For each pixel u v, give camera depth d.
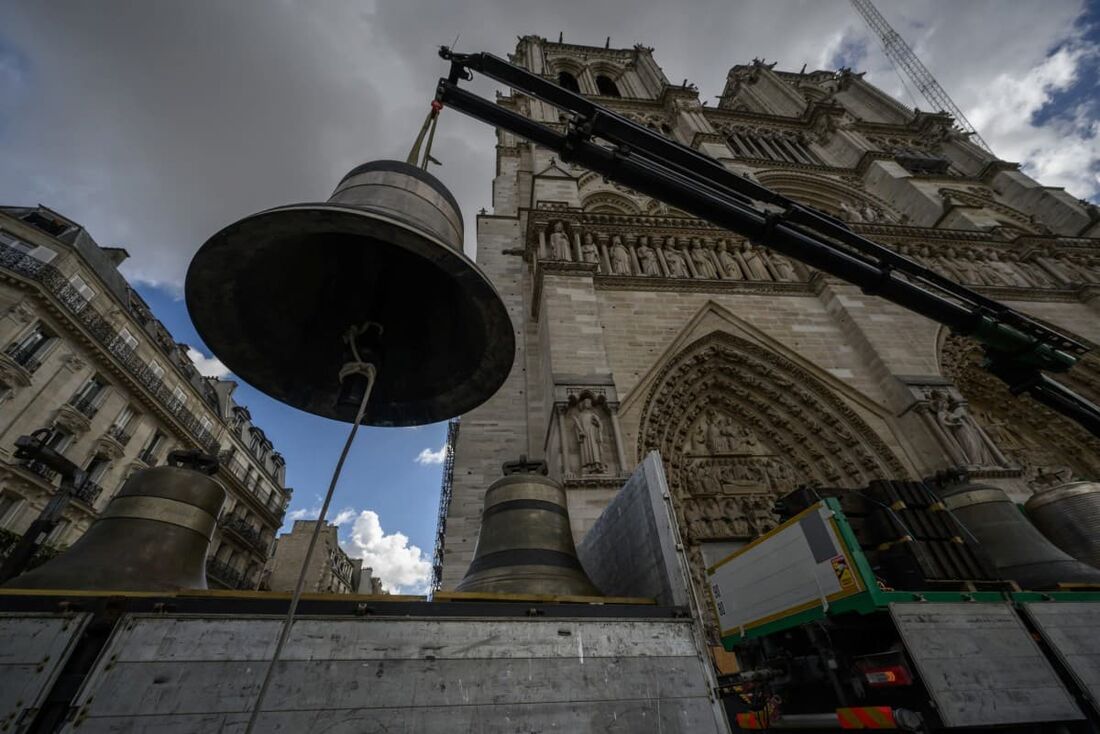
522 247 24.95
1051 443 20.53
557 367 14.60
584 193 29.84
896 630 4.89
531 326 20.30
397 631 2.97
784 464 16.44
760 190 6.12
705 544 13.90
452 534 13.95
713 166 5.96
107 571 3.71
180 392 37.28
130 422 32.06
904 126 45.75
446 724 2.68
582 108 5.64
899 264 6.54
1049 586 7.80
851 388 17.17
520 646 3.10
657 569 4.45
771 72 54.53
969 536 6.59
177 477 4.61
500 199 29.31
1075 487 10.90
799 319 19.52
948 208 31.09
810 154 41.62
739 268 21.92
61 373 26.89
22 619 2.57
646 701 3.04
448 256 3.35
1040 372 7.10
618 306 18.20
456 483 15.22
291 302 4.29
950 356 19.53
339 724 2.55
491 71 5.46
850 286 20.39
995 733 4.71
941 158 40.91
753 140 41.59
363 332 3.95
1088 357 20.67
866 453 15.66
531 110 36.72
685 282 19.59
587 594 4.98
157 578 3.86
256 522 47.84
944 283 6.71
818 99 54.00
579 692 2.98
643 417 14.66
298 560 57.91
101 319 29.34
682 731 2.96
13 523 23.53
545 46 52.81
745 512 14.77
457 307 4.50
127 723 2.34
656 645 3.35
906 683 4.68
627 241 21.78
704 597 12.70
